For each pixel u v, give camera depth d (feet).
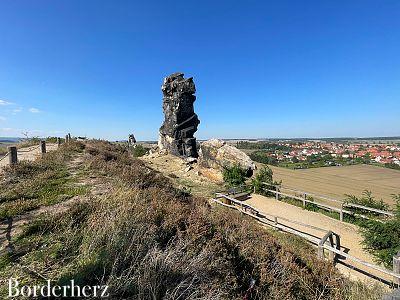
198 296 13.32
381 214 42.78
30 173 34.71
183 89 90.33
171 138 92.12
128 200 22.35
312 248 32.30
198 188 60.54
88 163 41.32
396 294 13.04
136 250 14.70
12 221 18.93
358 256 32.19
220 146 74.02
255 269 18.51
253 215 42.04
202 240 18.99
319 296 18.29
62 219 18.38
